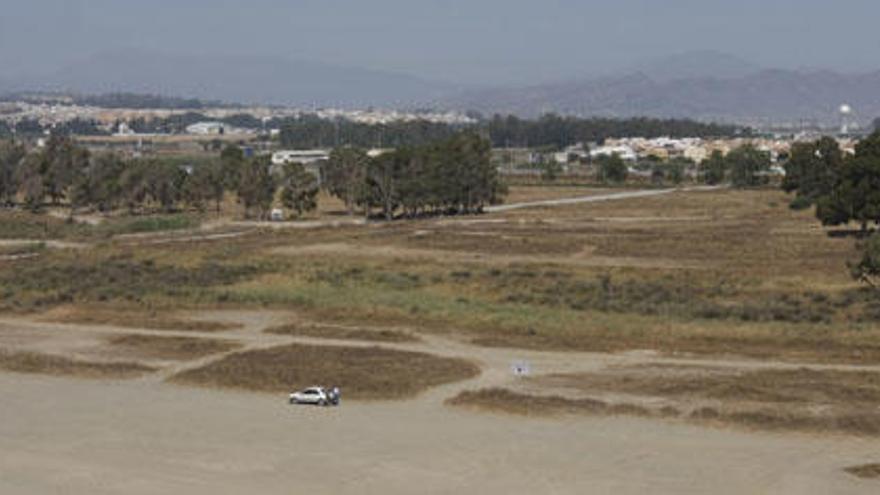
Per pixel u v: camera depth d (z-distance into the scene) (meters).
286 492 54.03
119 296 116.31
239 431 65.19
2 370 83.25
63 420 68.12
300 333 95.94
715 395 72.00
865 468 57.50
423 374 79.19
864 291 113.50
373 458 59.50
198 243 169.38
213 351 88.75
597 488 54.41
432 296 114.81
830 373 78.06
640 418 67.44
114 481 55.84
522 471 57.19
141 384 78.75
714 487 54.59
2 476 56.69
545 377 78.25
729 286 119.69
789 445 61.78
